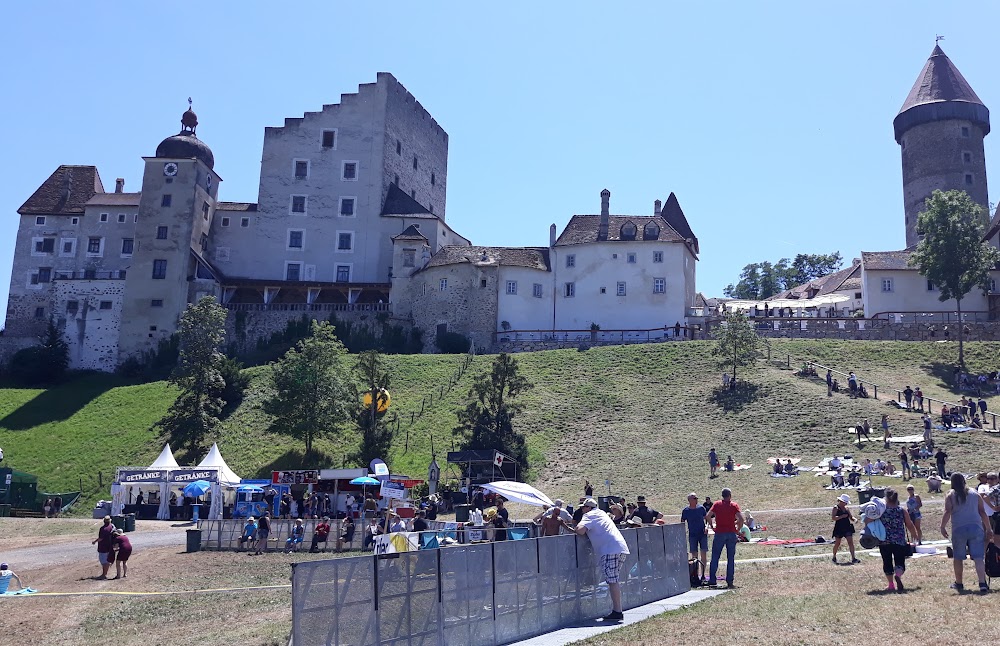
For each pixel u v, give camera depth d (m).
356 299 98.06
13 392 84.44
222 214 102.31
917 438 52.22
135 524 46.84
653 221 91.56
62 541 41.72
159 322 92.12
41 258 100.94
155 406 76.00
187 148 97.50
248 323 93.25
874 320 80.06
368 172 103.88
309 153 104.44
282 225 102.50
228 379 74.75
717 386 67.44
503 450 57.28
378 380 64.44
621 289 88.88
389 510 36.94
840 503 23.97
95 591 26.56
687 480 51.16
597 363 75.69
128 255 100.56
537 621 16.11
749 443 56.16
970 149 112.56
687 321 88.75
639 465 55.12
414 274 93.06
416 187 114.31
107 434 71.62
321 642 12.66
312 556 34.34
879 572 20.55
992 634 12.77
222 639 18.16
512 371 60.81
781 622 14.88
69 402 80.38
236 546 37.72
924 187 113.19
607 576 16.72
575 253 90.75
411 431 64.50
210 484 49.81
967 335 77.50
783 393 63.69
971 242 75.50
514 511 48.66
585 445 59.88
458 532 24.00
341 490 50.06
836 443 53.84
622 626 15.93
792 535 34.22
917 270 86.38
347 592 13.11
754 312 98.88
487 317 87.25
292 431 63.12
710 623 15.28
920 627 13.62
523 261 90.44
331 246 102.06
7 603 24.55
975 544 16.20
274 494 48.38
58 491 63.16
